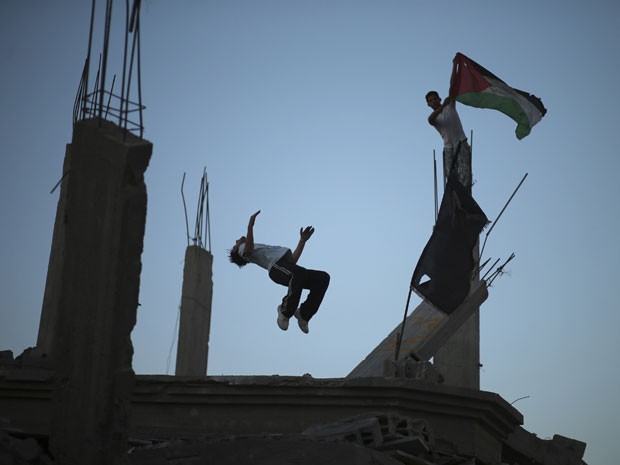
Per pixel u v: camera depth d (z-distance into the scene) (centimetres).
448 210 1434
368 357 1463
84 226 929
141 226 888
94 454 850
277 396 1249
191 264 1636
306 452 920
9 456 880
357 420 1073
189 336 1583
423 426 1089
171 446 926
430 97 1580
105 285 882
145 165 899
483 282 1536
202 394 1262
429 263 1413
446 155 1545
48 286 1479
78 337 908
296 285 1306
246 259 1352
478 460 1278
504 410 1306
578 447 1495
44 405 1269
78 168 952
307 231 1366
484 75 1625
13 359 1370
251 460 919
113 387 859
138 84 928
